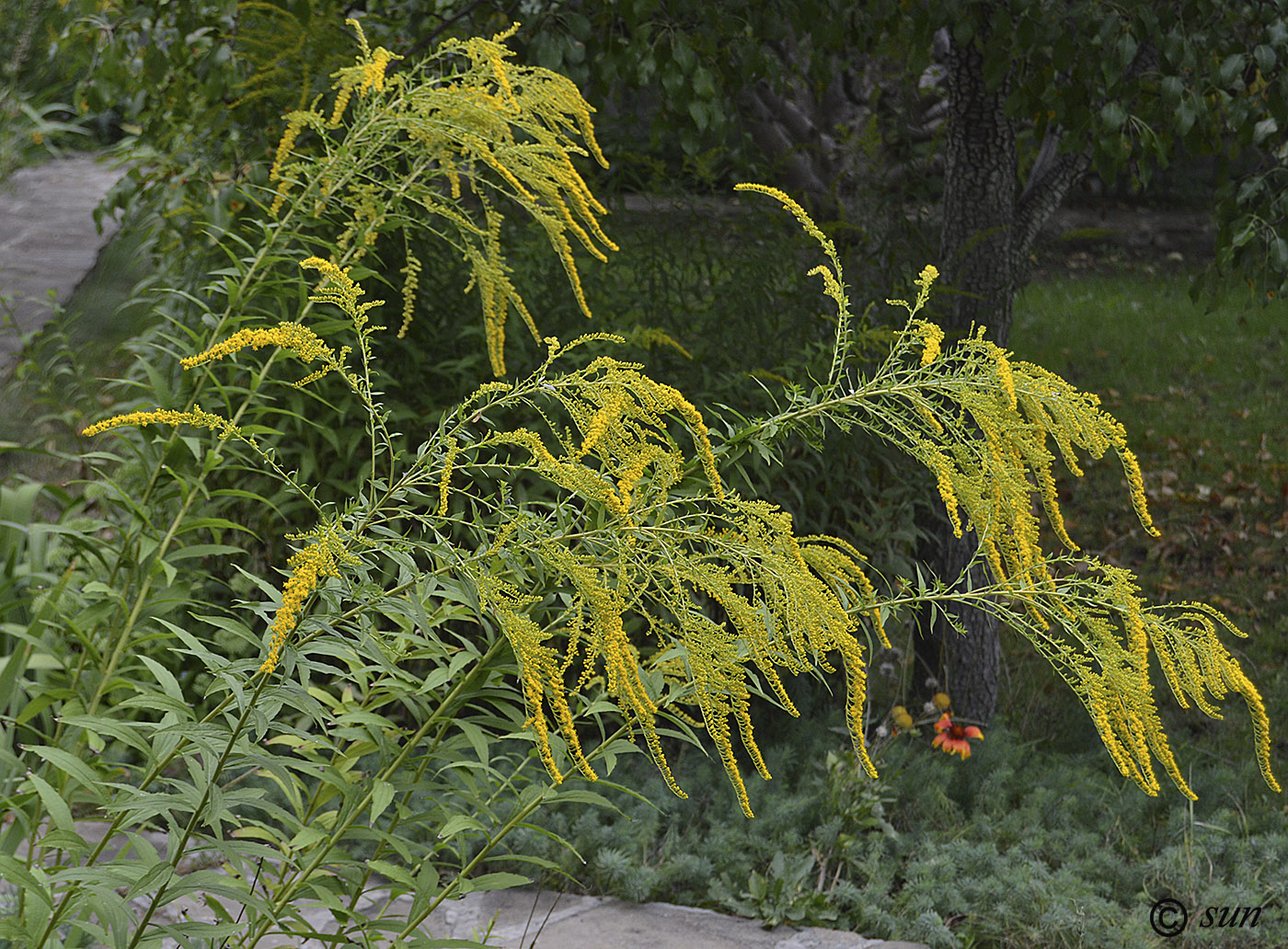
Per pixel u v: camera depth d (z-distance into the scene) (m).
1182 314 10.73
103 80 3.84
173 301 4.06
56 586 2.26
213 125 3.79
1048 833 3.68
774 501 3.79
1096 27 3.36
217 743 1.46
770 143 4.63
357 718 1.74
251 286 2.48
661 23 3.45
